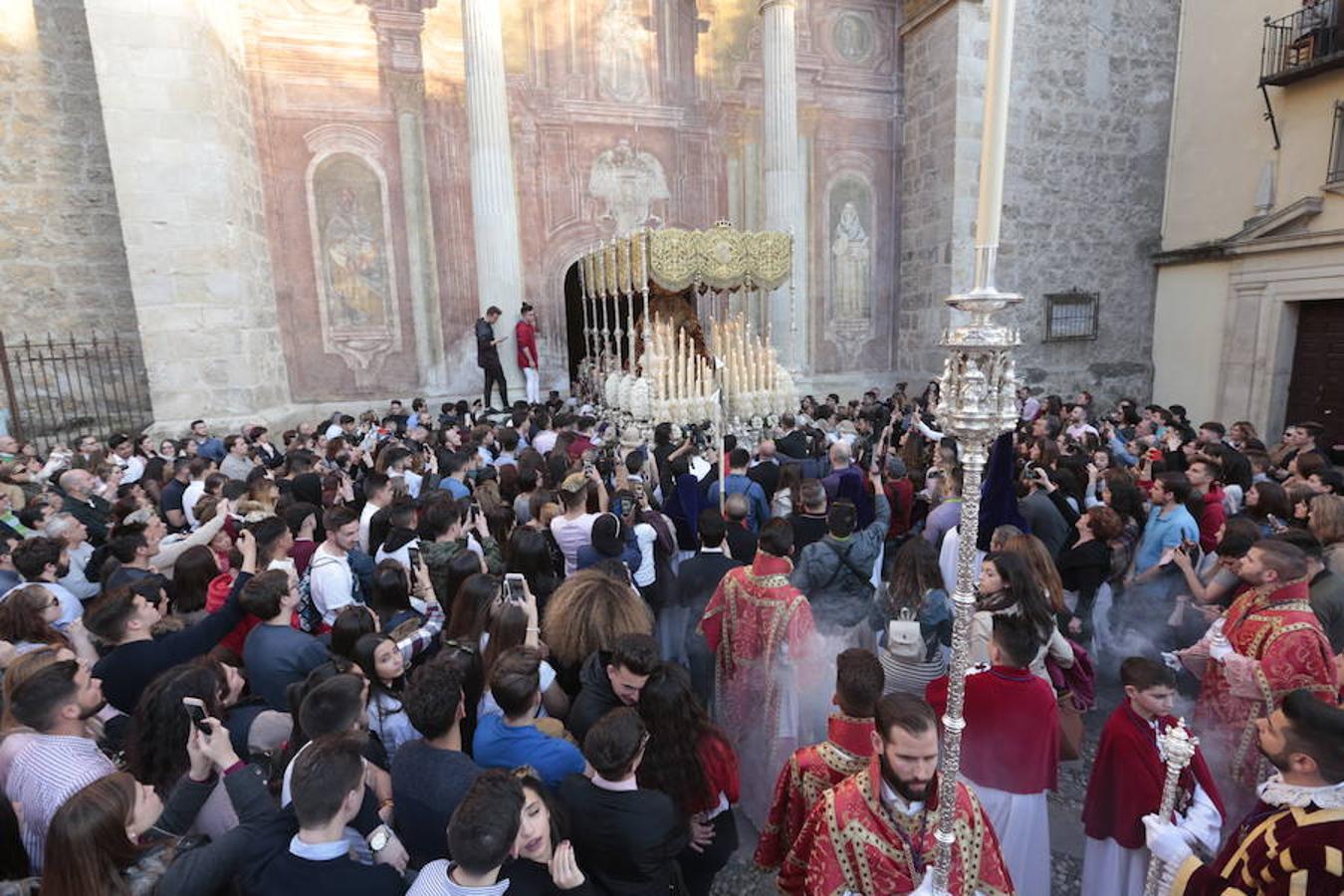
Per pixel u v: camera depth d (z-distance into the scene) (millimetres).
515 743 2619
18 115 11109
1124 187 16359
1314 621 3094
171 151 10180
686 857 2854
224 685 2801
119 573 4117
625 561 4398
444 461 6379
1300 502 5031
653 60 14492
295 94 12320
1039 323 16109
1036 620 3098
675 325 14305
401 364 13422
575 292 18047
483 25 12039
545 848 2096
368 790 2373
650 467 7355
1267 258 13938
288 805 2166
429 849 2258
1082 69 15703
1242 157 14602
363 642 2889
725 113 14977
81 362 11672
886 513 5895
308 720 2361
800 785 2598
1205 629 4613
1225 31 14883
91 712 2527
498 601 3283
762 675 3598
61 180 11422
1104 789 2689
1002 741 2717
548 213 14070
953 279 15086
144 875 1955
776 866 2736
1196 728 3600
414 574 4160
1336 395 13156
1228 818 3314
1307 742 1842
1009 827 2732
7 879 2312
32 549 4008
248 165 11672
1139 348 16969
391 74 12820
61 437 11047
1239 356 14625
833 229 16047
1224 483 6730
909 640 3359
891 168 16344
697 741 2617
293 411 12414
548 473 6387
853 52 15766
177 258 10352
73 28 11328
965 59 14555
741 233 10570
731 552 4934
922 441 8047
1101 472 6797
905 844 2055
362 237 12961
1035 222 15797
